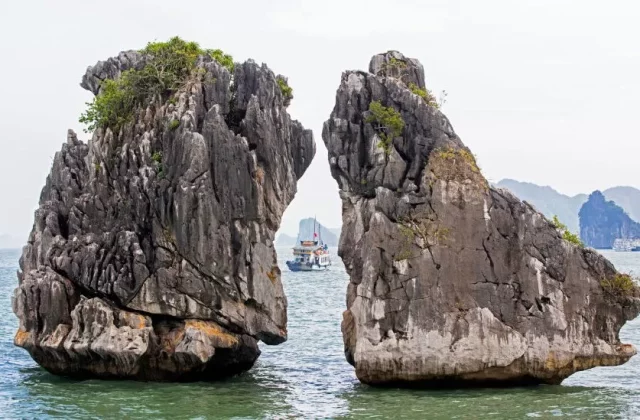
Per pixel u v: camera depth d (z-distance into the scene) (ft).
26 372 172.65
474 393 149.18
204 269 164.66
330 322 280.92
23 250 182.39
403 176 160.15
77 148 187.01
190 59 184.65
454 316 151.53
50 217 173.68
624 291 157.79
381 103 165.48
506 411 135.95
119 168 173.99
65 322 163.12
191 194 164.04
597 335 157.17
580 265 157.79
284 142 180.24
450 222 155.22
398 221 155.43
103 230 170.09
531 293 155.12
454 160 158.30
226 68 185.88
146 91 183.11
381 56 174.81
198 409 139.44
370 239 153.79
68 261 164.14
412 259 152.87
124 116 182.39
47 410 138.41
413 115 162.91
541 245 157.17
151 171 169.58
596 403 142.10
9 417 134.31
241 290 168.14
